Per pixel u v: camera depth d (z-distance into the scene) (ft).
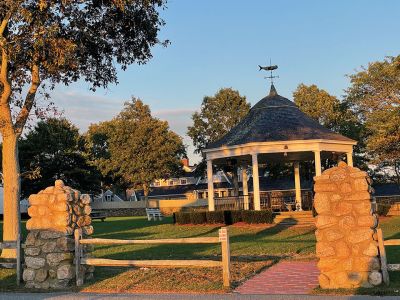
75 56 53.31
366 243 28.66
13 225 49.70
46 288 34.53
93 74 62.69
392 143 103.55
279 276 34.76
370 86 120.98
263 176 175.83
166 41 63.10
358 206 29.12
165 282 33.73
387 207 86.69
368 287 28.19
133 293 31.27
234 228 79.82
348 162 91.50
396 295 26.37
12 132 50.67
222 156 91.09
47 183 165.27
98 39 58.90
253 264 40.55
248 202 96.43
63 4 48.49
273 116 95.55
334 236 29.25
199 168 184.14
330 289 28.58
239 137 91.30
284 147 85.35
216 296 28.71
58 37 51.08
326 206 29.73
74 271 35.32
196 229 81.92
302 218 82.23
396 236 61.31
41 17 48.67
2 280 37.35
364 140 130.82
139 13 58.49
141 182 204.33
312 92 148.25
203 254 49.08
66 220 35.32
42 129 168.25
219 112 183.52
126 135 202.90
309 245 53.36
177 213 91.09
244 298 27.71
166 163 203.92
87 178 172.76
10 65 52.80
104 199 263.70
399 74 116.37
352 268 28.76
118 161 201.16
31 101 52.70
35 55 48.75
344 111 141.28
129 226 96.78
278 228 76.74
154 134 203.41
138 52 63.00
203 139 184.85
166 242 33.42
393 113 103.86
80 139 179.73
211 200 93.56
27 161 163.53
